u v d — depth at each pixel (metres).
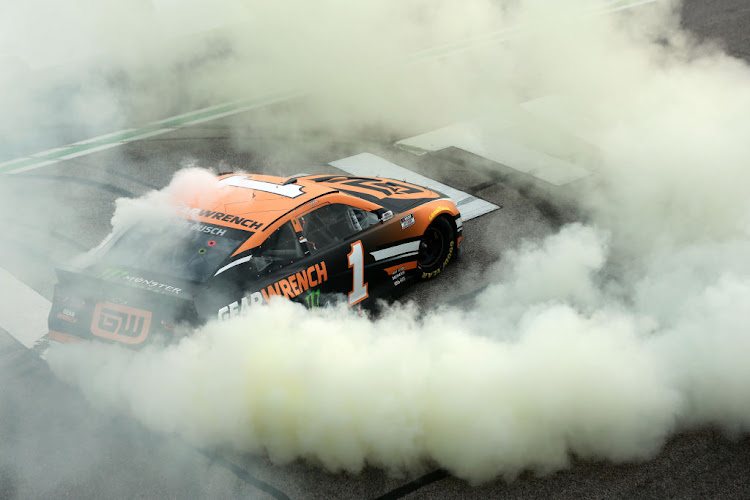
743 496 6.88
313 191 9.48
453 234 11.25
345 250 9.41
